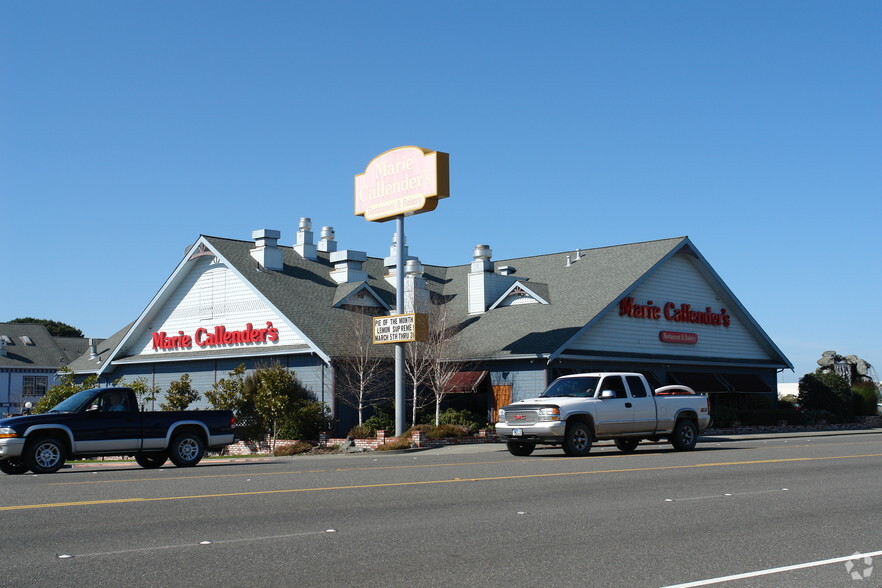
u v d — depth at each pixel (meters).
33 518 11.76
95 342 51.41
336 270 43.34
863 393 51.50
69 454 20.45
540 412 23.42
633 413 24.53
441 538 10.34
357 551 9.55
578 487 15.52
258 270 40.34
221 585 8.01
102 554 9.34
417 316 32.25
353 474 18.31
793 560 9.22
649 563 9.01
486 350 37.97
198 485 15.91
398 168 33.84
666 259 42.00
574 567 8.80
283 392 35.91
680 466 19.75
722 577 8.41
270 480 16.88
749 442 32.03
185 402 40.38
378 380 37.47
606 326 39.47
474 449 30.03
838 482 16.41
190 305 42.97
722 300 46.72
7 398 73.12
